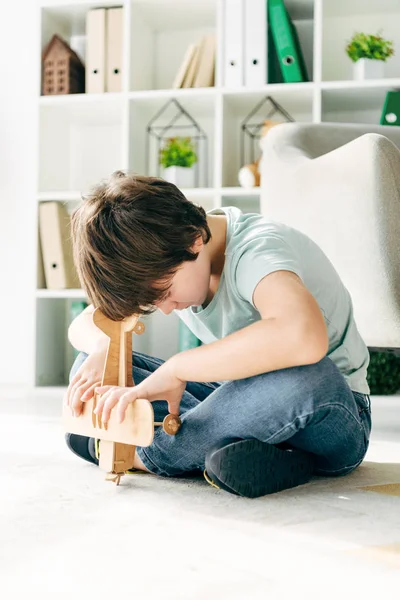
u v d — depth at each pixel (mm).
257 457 1006
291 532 836
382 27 3104
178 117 3252
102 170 3334
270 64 2973
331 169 1747
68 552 750
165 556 740
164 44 3291
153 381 1015
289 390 981
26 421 1921
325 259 1159
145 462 1131
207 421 1040
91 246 931
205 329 1131
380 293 1616
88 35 3033
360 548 776
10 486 1067
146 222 912
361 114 3119
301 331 924
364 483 1128
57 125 3205
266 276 964
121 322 1064
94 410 1038
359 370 1208
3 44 3512
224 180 2955
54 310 3201
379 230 1606
